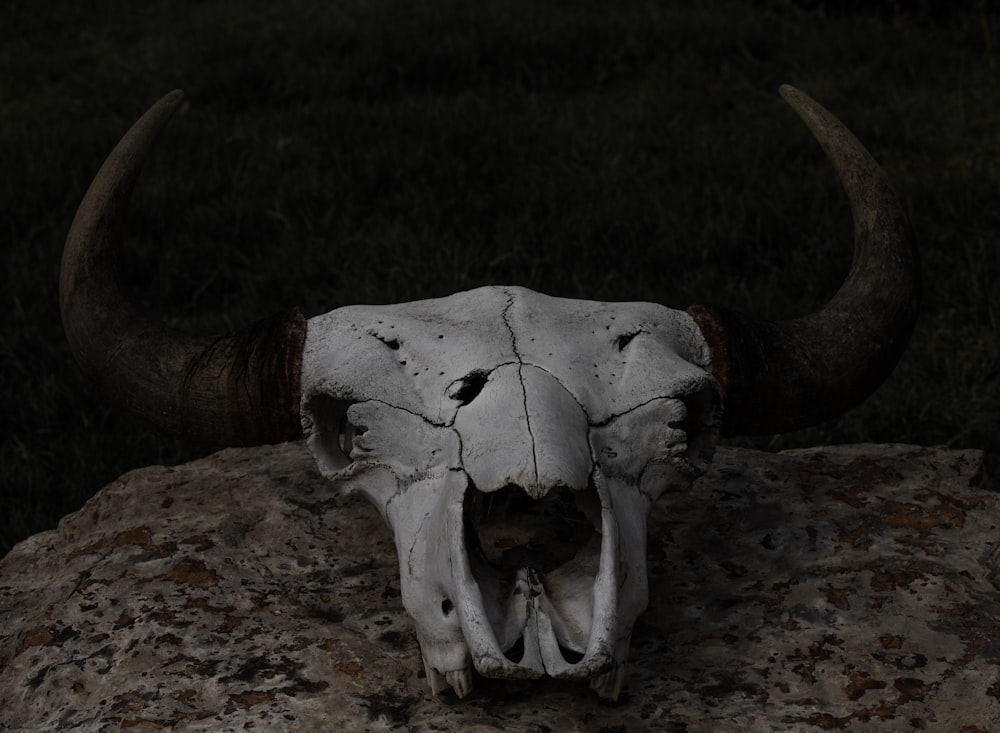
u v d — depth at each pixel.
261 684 2.75
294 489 3.63
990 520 3.38
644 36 9.54
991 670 2.77
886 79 8.62
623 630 2.52
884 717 2.64
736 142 7.80
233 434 2.96
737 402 2.95
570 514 2.91
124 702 2.71
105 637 2.95
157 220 6.99
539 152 7.63
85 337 3.03
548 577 2.53
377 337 2.91
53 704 2.77
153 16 11.36
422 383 2.78
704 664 2.83
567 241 6.51
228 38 10.12
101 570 3.22
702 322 3.00
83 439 5.29
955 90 8.37
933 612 2.98
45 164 7.70
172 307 6.34
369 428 2.76
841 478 3.61
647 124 8.23
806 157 7.50
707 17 9.86
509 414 2.56
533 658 2.38
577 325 2.89
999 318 5.78
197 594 3.09
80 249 3.07
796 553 3.26
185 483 3.71
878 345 3.03
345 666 2.82
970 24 9.69
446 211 6.95
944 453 3.76
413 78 9.05
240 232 6.88
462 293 3.05
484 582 2.52
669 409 2.74
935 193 6.73
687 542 3.34
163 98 3.29
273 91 8.99
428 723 2.63
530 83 9.17
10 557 3.51
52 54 10.49
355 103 8.66
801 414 3.01
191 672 2.79
